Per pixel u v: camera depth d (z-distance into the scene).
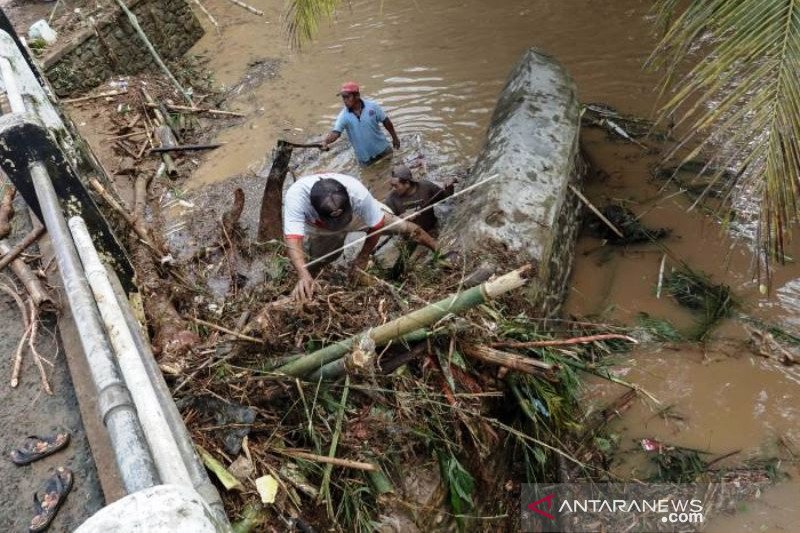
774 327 4.39
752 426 3.88
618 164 6.02
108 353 2.32
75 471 3.01
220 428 3.04
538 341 3.54
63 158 3.54
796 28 2.87
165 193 6.65
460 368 3.40
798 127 2.86
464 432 3.33
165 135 7.37
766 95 2.92
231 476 2.82
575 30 8.05
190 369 3.30
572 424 3.67
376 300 3.65
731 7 3.04
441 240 4.39
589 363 4.14
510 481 3.69
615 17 8.12
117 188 6.71
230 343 3.41
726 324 4.47
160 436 2.08
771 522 3.41
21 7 9.43
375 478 3.00
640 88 6.94
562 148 4.96
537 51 6.11
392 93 7.57
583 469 3.68
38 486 2.97
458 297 3.00
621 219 5.31
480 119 6.91
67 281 2.77
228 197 6.44
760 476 3.62
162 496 1.35
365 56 8.36
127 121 7.72
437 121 7.00
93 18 8.46
